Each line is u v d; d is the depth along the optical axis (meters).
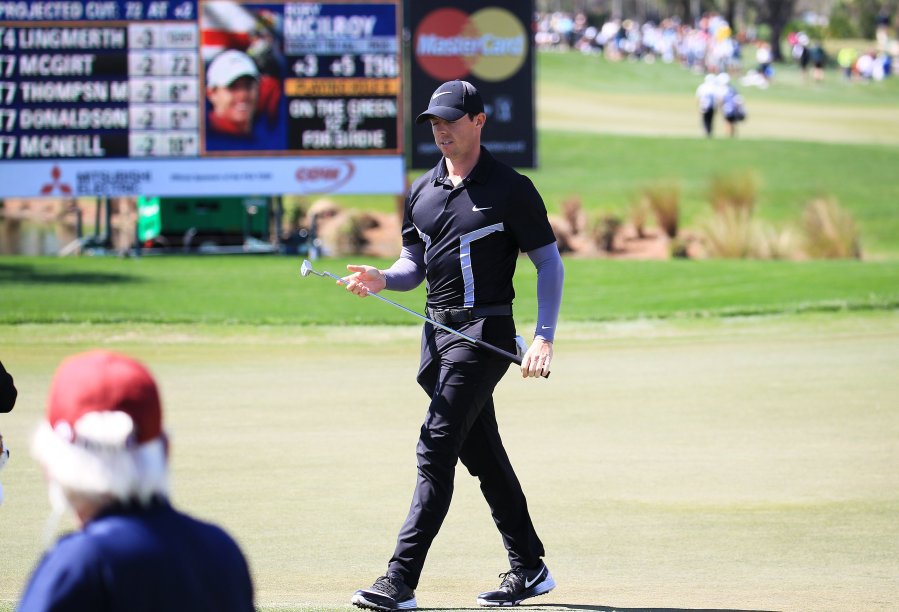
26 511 26.44
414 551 19.28
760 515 26.83
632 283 70.19
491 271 19.67
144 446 8.07
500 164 19.86
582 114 165.62
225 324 56.97
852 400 40.19
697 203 111.06
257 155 78.06
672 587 21.61
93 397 7.96
